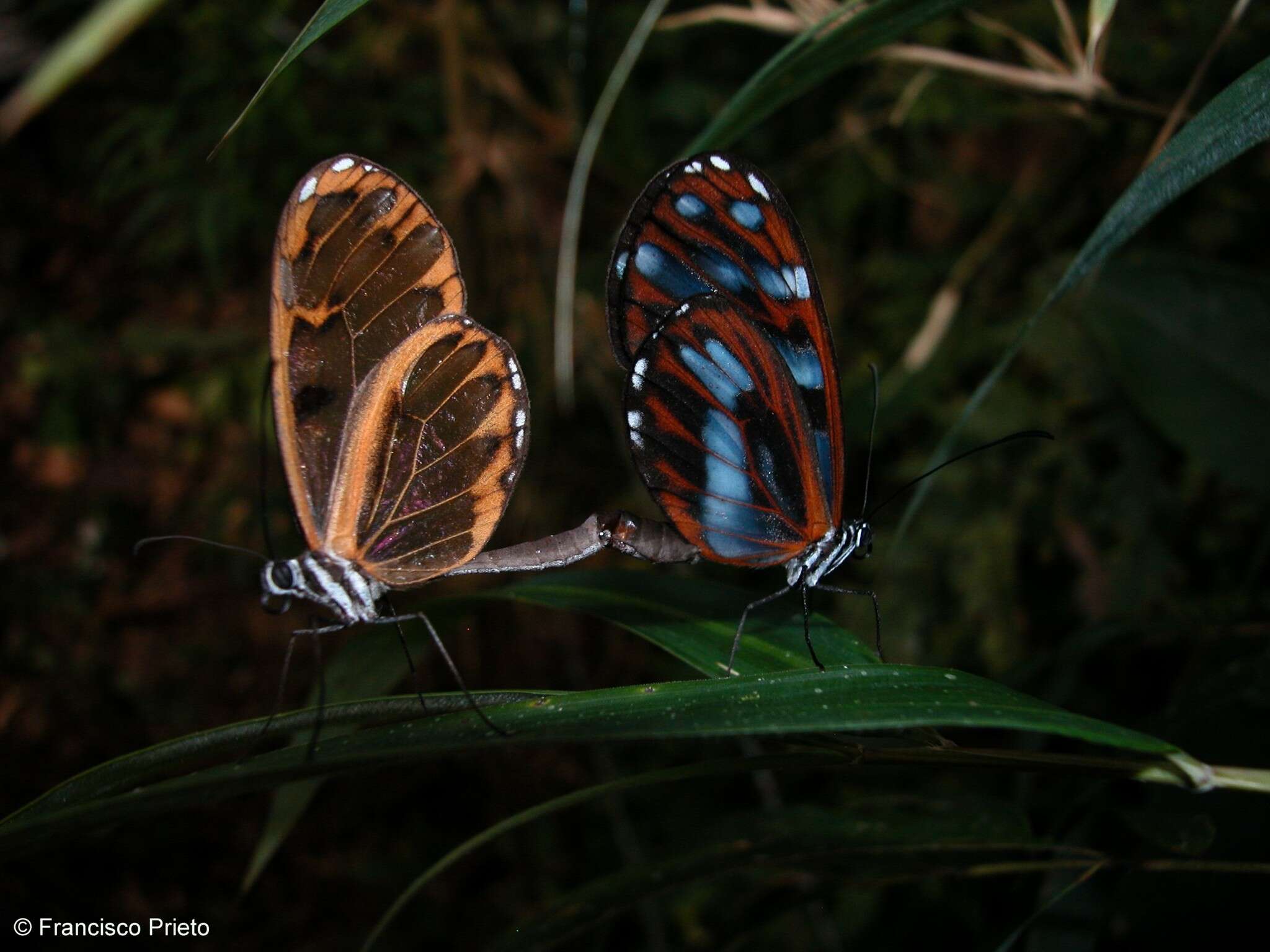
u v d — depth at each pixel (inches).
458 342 7.3
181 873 11.5
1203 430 8.6
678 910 10.3
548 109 13.9
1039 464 10.6
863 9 6.7
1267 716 7.6
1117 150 10.6
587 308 12.7
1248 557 10.1
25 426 14.5
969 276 11.2
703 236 7.4
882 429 10.5
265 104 12.7
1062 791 8.0
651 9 7.4
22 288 15.2
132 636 13.1
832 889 7.4
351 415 7.2
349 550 7.2
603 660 13.2
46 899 11.0
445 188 13.1
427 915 11.6
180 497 14.0
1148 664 9.9
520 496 13.0
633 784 6.3
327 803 12.3
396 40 13.2
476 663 13.0
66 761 12.2
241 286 14.9
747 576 11.7
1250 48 9.4
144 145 13.0
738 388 7.3
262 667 12.9
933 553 11.0
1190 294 8.7
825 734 6.3
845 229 13.2
